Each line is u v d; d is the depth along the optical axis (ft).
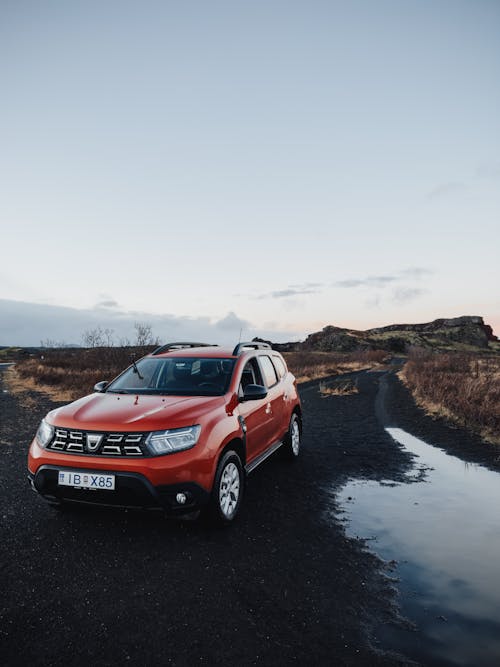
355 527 13.97
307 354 197.06
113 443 11.88
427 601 9.70
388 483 18.67
